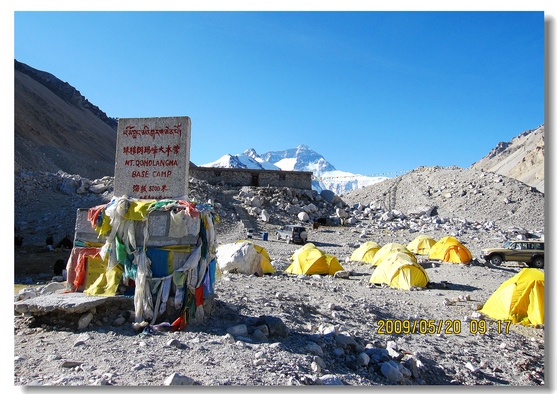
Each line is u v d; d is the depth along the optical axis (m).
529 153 194.00
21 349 6.14
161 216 7.83
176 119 8.74
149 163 8.72
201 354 6.20
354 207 55.91
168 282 7.60
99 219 8.02
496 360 9.12
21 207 35.75
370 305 12.66
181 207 7.85
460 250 26.09
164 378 5.21
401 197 61.34
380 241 38.06
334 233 41.62
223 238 35.38
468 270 22.92
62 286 10.08
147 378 5.19
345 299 13.09
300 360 6.53
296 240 35.50
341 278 19.80
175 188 8.57
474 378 7.94
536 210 48.25
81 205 36.28
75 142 115.06
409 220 48.19
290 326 8.77
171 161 8.65
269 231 40.62
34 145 94.88
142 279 7.50
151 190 8.64
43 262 20.64
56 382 4.90
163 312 7.54
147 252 7.74
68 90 160.12
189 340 6.80
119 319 7.47
